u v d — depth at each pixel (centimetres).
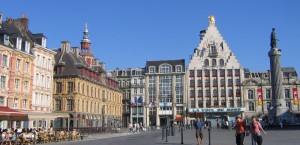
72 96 5606
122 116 9219
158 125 8706
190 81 9038
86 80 6103
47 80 5156
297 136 2744
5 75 4072
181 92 8969
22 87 4425
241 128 1656
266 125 4316
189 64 9131
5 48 4062
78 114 5672
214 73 8975
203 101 8844
